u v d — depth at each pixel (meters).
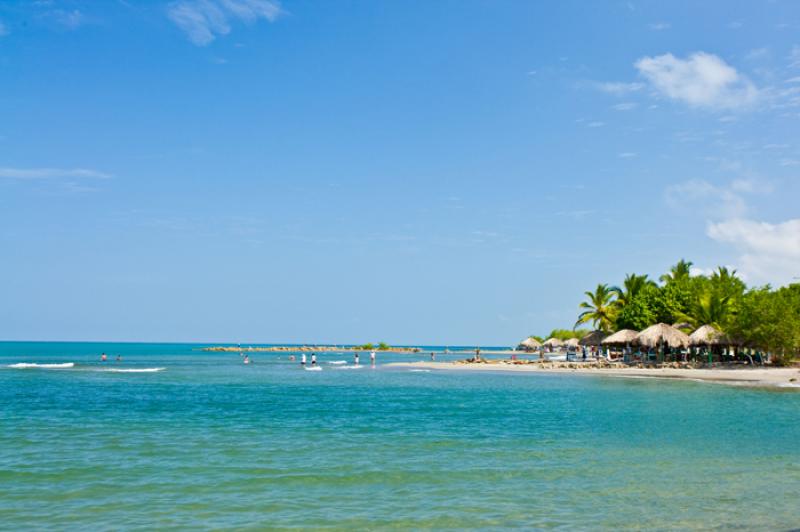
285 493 14.62
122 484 15.39
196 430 24.81
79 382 54.09
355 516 12.83
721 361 67.94
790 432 24.52
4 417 28.81
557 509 13.41
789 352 58.09
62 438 22.53
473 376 64.25
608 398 38.59
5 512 12.93
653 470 17.41
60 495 14.33
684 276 82.75
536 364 82.38
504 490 15.05
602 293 89.75
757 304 57.00
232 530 11.88
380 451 20.19
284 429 25.25
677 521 12.56
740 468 17.75
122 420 27.95
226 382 55.69
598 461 18.66
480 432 24.58
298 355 159.38
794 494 14.80
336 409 33.06
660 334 63.59
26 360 110.12
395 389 47.38
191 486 15.21
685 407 33.25
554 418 28.89
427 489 15.10
